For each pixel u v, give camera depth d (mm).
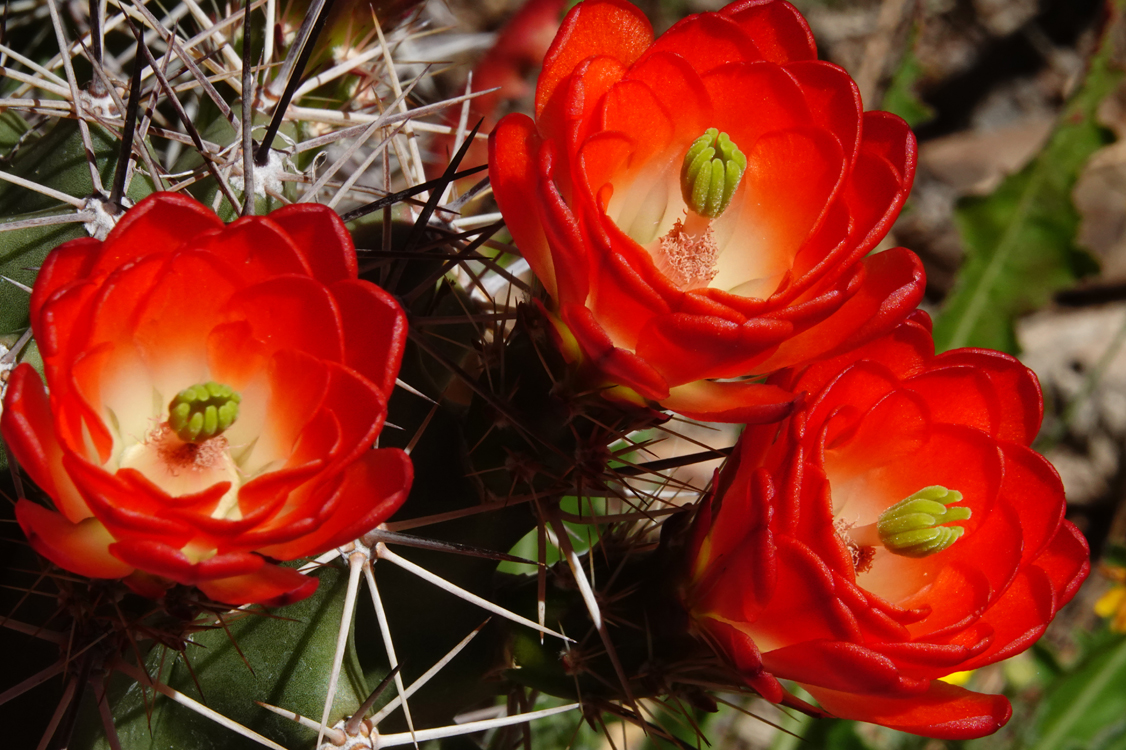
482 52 687
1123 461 752
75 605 283
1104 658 548
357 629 318
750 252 298
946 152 847
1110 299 817
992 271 516
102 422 265
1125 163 809
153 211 271
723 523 292
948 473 299
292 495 270
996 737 573
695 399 285
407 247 312
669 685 306
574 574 308
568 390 297
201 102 360
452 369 302
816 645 278
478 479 315
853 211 288
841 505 303
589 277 280
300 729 310
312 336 272
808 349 285
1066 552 298
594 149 283
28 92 368
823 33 818
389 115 333
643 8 785
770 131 293
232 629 310
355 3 355
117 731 312
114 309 272
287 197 327
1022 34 863
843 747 491
